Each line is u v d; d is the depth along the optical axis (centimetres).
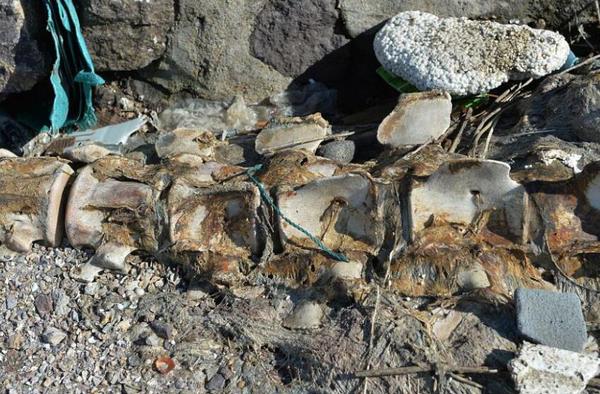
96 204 97
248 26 113
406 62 107
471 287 85
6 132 118
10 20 105
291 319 88
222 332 89
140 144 113
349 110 120
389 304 85
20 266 98
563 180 88
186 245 93
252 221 92
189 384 86
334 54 117
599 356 81
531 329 81
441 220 89
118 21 108
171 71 116
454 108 107
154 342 89
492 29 107
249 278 91
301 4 112
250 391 85
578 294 86
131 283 95
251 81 117
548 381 78
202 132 105
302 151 98
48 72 111
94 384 87
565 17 114
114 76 118
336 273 88
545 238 87
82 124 117
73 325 92
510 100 106
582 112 96
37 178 99
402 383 81
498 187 87
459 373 81
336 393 82
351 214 91
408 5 113
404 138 99
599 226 87
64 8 105
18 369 89
